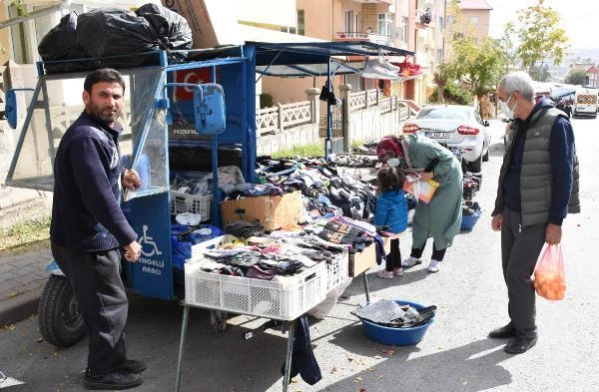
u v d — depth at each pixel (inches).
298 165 277.9
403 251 289.6
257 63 309.6
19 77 304.8
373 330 181.0
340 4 1043.3
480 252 283.0
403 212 239.9
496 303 216.2
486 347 179.6
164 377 161.0
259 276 138.3
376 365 167.6
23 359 173.0
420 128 487.5
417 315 185.6
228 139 232.7
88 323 145.3
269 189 198.1
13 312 199.9
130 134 161.2
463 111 525.3
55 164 138.9
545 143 161.8
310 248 163.9
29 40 469.7
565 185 159.6
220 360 171.3
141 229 175.6
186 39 177.6
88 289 142.6
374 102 822.5
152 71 165.2
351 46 227.3
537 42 1373.0
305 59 315.3
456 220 246.7
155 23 168.7
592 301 217.0
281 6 693.9
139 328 193.2
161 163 166.7
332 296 190.4
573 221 345.1
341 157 359.6
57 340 173.9
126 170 152.6
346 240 175.0
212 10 199.0
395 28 1253.1
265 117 541.0
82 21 172.1
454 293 227.0
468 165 483.5
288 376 137.6
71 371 165.3
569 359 171.2
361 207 264.4
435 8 1676.9
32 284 220.5
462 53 1393.9
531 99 164.6
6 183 185.8
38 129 187.0
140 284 181.0
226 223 198.4
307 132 609.9
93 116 139.7
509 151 173.6
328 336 186.9
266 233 187.6
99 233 141.5
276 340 184.7
